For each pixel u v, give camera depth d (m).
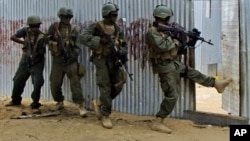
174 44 5.81
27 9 8.57
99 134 5.77
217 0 12.59
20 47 8.80
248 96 6.19
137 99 7.04
